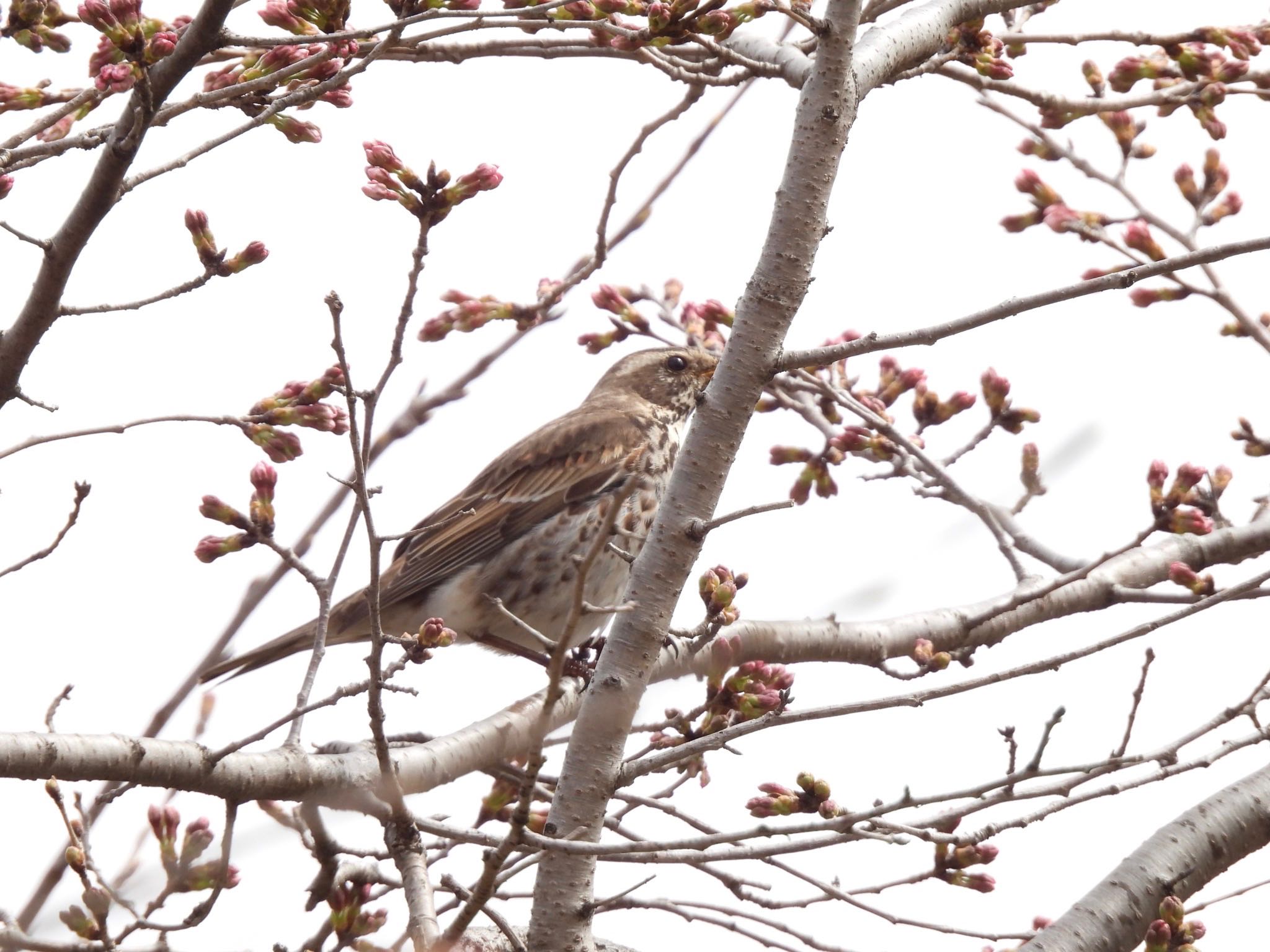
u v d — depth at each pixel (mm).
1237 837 10766
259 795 9570
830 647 13422
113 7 8430
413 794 10680
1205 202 14000
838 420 14523
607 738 9867
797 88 12344
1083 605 13781
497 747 11492
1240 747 9734
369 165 8594
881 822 9227
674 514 9961
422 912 9188
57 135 10375
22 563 9742
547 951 9914
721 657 9898
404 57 11898
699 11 9836
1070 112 13195
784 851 8695
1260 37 13055
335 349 8234
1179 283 13797
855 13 10203
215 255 9789
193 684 11180
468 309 12617
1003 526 14148
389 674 9172
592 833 9859
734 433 9969
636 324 14477
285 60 9914
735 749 9922
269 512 9906
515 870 9852
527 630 9117
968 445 14023
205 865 9125
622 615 9977
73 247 8969
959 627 13742
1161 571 14125
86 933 8812
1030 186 14047
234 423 10227
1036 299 9742
